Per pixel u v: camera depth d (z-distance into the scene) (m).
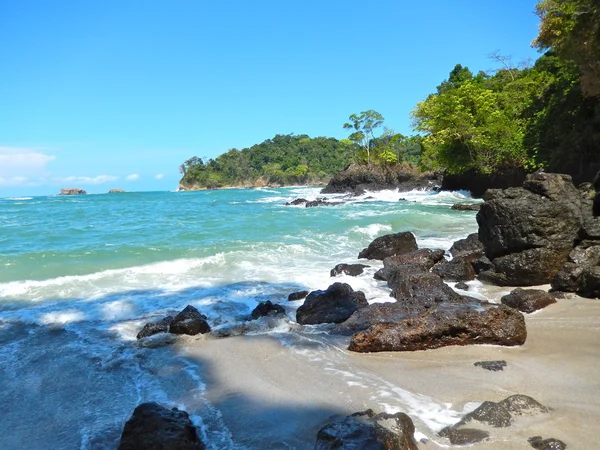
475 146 37.97
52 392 6.01
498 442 4.23
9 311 9.53
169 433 4.26
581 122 26.84
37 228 22.78
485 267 11.39
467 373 5.93
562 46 23.64
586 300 8.85
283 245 16.52
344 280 11.82
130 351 7.34
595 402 4.96
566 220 10.38
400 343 6.82
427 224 22.19
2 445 4.78
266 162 162.88
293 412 5.11
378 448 3.70
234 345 7.44
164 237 19.11
